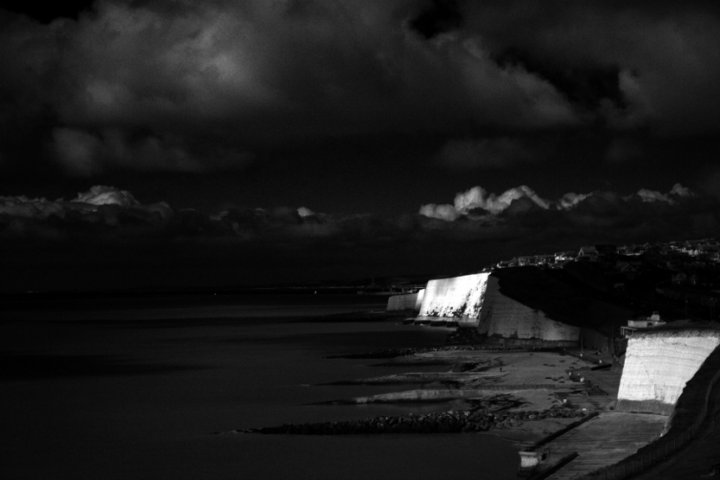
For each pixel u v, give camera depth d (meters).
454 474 64.94
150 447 78.44
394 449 73.25
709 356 69.75
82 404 104.75
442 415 83.44
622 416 74.06
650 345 76.31
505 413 84.12
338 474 66.50
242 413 94.31
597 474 44.38
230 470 69.31
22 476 69.88
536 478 55.47
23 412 99.31
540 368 121.38
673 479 42.50
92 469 71.38
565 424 77.69
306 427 82.31
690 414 55.25
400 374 123.81
